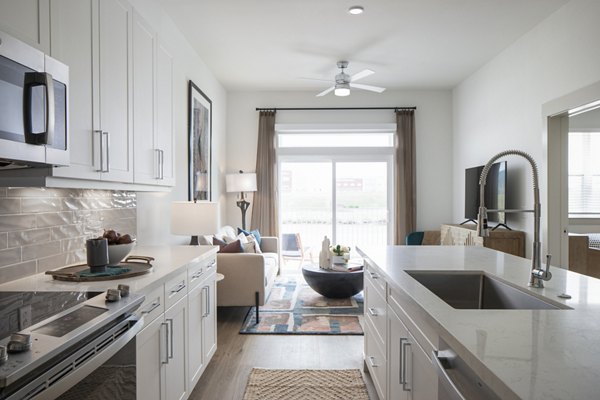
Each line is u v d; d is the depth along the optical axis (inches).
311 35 163.9
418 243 236.7
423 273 76.4
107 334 48.6
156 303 70.8
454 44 175.5
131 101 86.9
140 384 64.1
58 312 49.5
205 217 129.0
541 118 153.0
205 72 198.4
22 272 69.7
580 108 133.5
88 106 69.2
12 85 47.9
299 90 249.0
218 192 227.9
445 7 140.3
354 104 250.2
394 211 248.4
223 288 150.6
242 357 121.0
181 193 159.6
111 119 77.7
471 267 79.5
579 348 36.7
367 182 255.8
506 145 181.8
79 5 66.6
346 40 169.3
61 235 80.4
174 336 81.0
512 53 175.2
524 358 34.3
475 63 201.5
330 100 250.2
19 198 69.0
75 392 42.0
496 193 182.7
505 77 181.8
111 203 101.6
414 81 231.8
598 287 62.9
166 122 109.8
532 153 160.9
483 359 34.1
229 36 164.2
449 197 249.8
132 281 67.6
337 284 170.2
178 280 83.5
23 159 49.4
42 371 36.9
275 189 247.3
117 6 80.5
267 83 233.1
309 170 257.3
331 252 181.3
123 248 79.7
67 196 82.5
